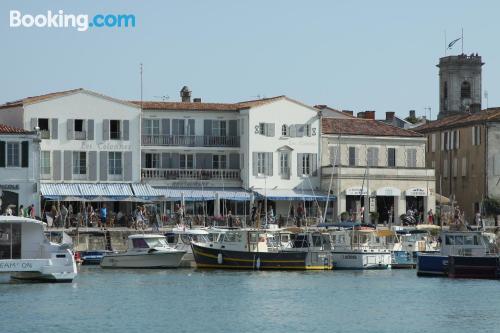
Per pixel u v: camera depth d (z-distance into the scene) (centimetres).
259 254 19838
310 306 15262
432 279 18712
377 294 16538
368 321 14088
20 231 16975
